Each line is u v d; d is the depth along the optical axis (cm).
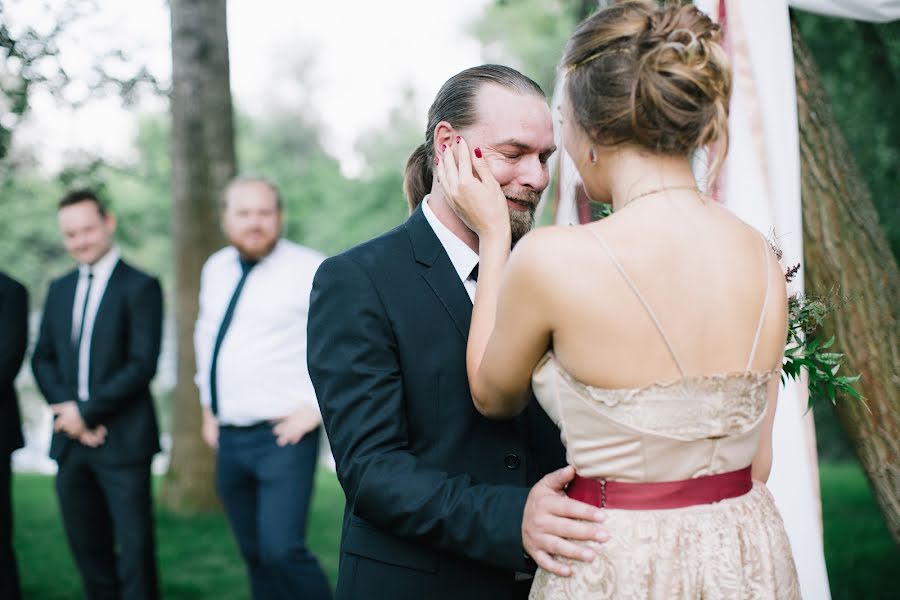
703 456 144
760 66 259
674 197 145
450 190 179
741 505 148
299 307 384
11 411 412
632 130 144
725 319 142
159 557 557
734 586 143
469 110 185
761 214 256
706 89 141
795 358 193
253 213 384
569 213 237
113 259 420
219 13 705
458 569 178
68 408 404
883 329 266
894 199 586
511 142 182
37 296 1570
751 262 147
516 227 188
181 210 705
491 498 165
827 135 280
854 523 586
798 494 243
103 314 409
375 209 1540
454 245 189
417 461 174
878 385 263
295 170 1770
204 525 647
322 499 762
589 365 142
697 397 141
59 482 412
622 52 144
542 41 1402
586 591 147
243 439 384
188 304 704
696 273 142
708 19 149
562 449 192
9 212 1362
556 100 236
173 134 709
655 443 141
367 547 183
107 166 577
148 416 410
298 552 369
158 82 489
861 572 471
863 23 511
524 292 145
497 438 181
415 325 181
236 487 393
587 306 140
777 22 262
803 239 275
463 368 181
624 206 147
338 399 179
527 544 157
